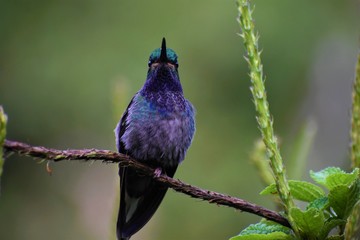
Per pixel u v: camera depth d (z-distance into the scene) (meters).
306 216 2.75
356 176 2.89
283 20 15.67
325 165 15.83
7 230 18.03
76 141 16.17
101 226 18.44
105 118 16.02
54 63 16.47
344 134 16.00
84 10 16.80
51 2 16.97
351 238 2.74
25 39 16.80
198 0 16.14
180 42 15.96
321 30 16.02
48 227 18.27
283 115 15.81
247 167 15.25
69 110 16.17
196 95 15.74
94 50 16.44
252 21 3.05
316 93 16.00
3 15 16.91
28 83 16.44
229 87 15.79
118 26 16.44
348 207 2.84
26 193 18.25
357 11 16.42
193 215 14.80
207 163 15.46
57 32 16.77
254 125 15.64
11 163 18.19
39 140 16.41
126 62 16.14
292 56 15.68
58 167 18.61
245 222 14.66
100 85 16.08
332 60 16.20
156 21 16.28
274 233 2.83
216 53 15.82
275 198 3.29
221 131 15.63
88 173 18.84
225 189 15.20
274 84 15.73
